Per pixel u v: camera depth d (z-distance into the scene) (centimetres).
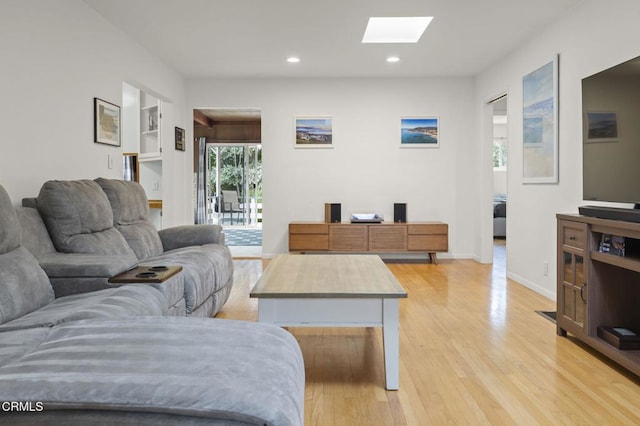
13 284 183
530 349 268
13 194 275
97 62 374
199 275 286
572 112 358
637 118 237
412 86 606
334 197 613
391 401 203
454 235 612
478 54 493
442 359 252
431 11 373
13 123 275
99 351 123
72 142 336
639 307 261
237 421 104
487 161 579
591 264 260
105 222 293
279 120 611
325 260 304
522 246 450
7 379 107
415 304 373
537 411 194
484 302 380
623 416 189
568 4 354
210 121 1038
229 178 1124
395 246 575
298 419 108
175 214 572
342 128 610
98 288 218
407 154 610
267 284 228
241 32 427
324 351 269
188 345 129
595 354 260
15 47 276
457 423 184
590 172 283
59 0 320
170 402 102
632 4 288
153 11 373
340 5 365
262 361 125
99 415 104
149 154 576
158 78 512
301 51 488
